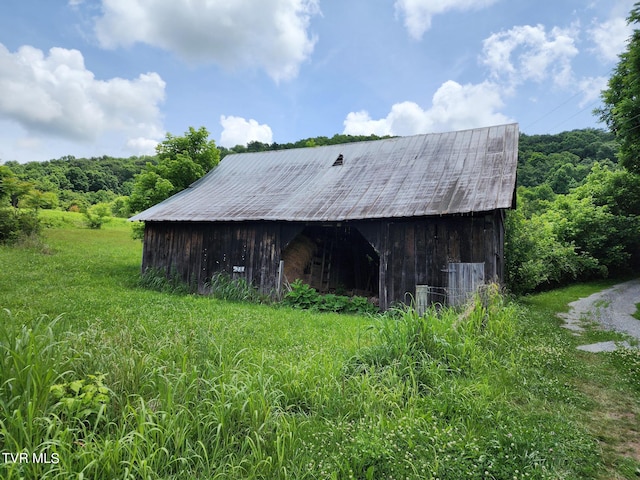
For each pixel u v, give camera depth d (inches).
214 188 724.7
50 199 1895.9
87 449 116.6
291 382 180.1
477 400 180.5
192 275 620.1
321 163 696.4
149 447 121.1
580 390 221.5
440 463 130.2
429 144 624.4
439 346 225.9
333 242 689.0
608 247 932.6
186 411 139.2
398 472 126.1
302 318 393.1
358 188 571.2
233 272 590.6
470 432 151.5
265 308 465.1
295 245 628.4
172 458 124.2
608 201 997.2
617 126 656.4
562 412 185.5
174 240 645.3
